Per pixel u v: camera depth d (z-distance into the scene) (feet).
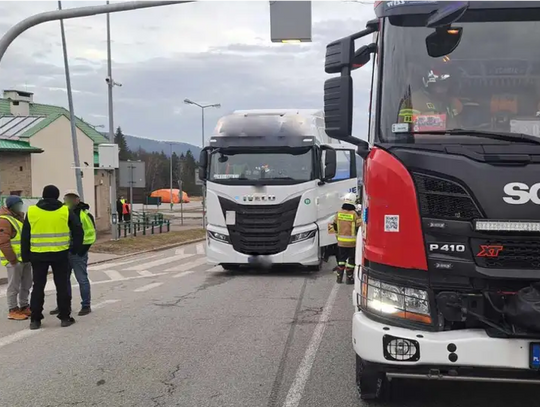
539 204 11.40
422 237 12.04
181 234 87.51
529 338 11.28
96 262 53.01
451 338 11.51
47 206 24.35
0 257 27.66
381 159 12.69
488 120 12.95
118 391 16.35
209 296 32.58
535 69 12.98
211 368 18.44
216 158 39.88
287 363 18.93
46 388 16.67
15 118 86.02
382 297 12.47
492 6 13.19
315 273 42.32
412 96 13.24
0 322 25.79
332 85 14.29
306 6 33.71
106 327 24.62
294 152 39.32
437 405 14.90
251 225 38.88
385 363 11.97
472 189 11.65
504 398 15.40
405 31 13.65
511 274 11.46
